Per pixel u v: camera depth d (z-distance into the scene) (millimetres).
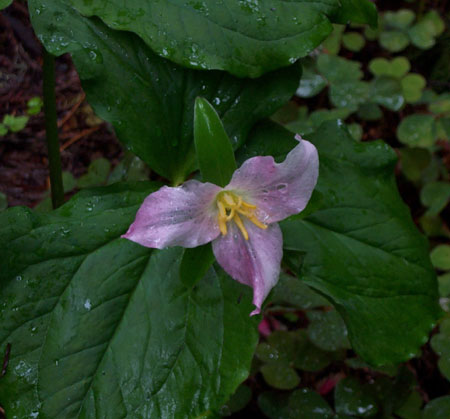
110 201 420
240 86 428
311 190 362
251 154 444
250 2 411
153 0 405
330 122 466
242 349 411
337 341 506
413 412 494
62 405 399
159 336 412
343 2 420
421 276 455
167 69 419
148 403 405
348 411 489
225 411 492
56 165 472
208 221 365
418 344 447
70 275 408
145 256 418
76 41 404
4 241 404
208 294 419
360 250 451
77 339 405
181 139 427
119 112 414
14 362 398
